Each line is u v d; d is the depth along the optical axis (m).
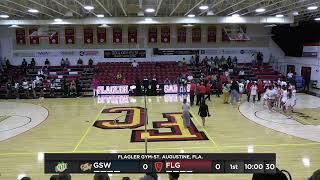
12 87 23.19
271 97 17.72
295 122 14.92
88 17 21.44
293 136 12.57
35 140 12.33
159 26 28.41
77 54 28.31
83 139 12.38
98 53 28.44
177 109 17.80
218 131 13.33
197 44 28.89
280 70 29.59
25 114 17.09
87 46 28.33
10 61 28.02
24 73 26.36
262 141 11.91
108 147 11.34
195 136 12.58
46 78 25.27
